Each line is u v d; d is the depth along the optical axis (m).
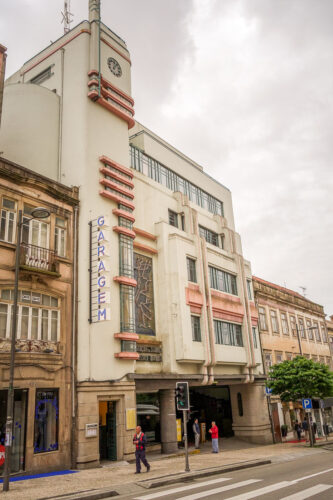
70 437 16.19
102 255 17.83
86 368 17.06
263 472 14.12
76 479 13.46
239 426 28.23
